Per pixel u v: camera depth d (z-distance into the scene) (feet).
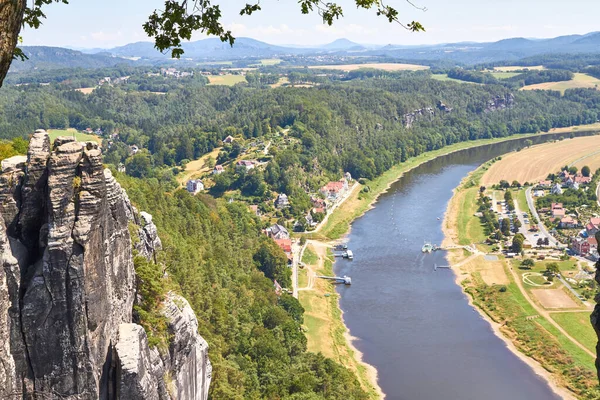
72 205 145.07
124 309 174.50
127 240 180.14
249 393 369.50
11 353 142.00
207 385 232.94
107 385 158.30
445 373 486.79
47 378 146.20
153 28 109.60
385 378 478.18
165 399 179.63
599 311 110.11
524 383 472.85
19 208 148.46
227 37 111.45
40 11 111.86
